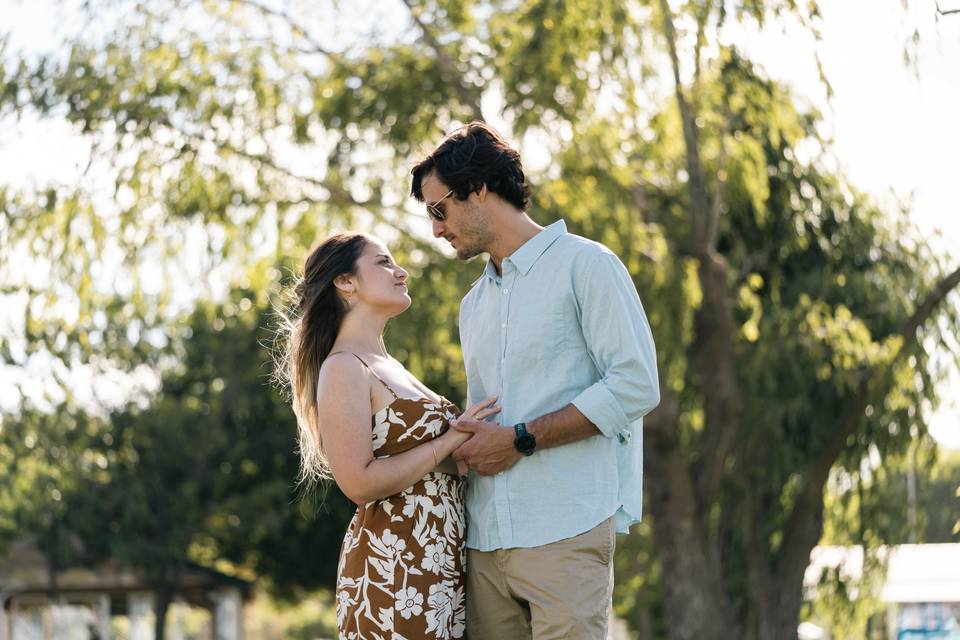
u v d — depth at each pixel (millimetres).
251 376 25125
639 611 21578
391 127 10516
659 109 10859
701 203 10906
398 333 10484
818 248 12219
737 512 12250
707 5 8680
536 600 3326
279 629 46312
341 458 3367
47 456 16250
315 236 11109
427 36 10766
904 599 10812
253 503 25906
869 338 11273
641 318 3309
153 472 25828
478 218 3408
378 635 3389
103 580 29531
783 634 12062
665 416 11477
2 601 28719
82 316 10484
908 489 11445
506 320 3424
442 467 3471
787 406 11516
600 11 9555
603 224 10148
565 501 3309
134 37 10531
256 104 10602
